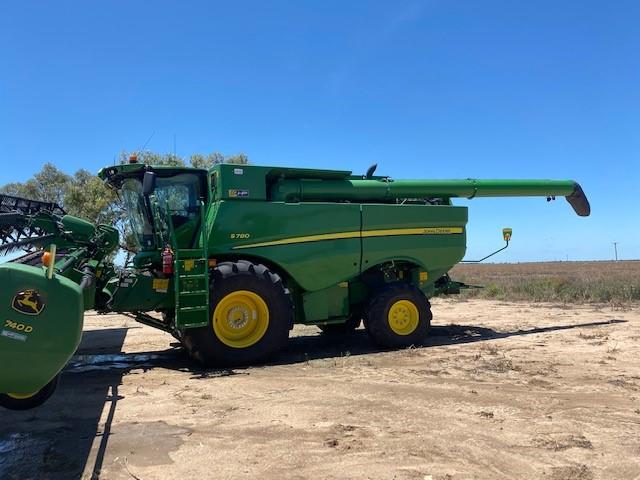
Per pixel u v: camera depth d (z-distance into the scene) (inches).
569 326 465.7
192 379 284.8
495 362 315.3
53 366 147.8
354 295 386.3
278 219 350.0
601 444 184.1
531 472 162.6
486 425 202.8
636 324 467.2
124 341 426.9
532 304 668.1
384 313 370.3
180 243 345.1
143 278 329.1
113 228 335.3
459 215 410.3
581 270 1872.5
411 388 257.3
